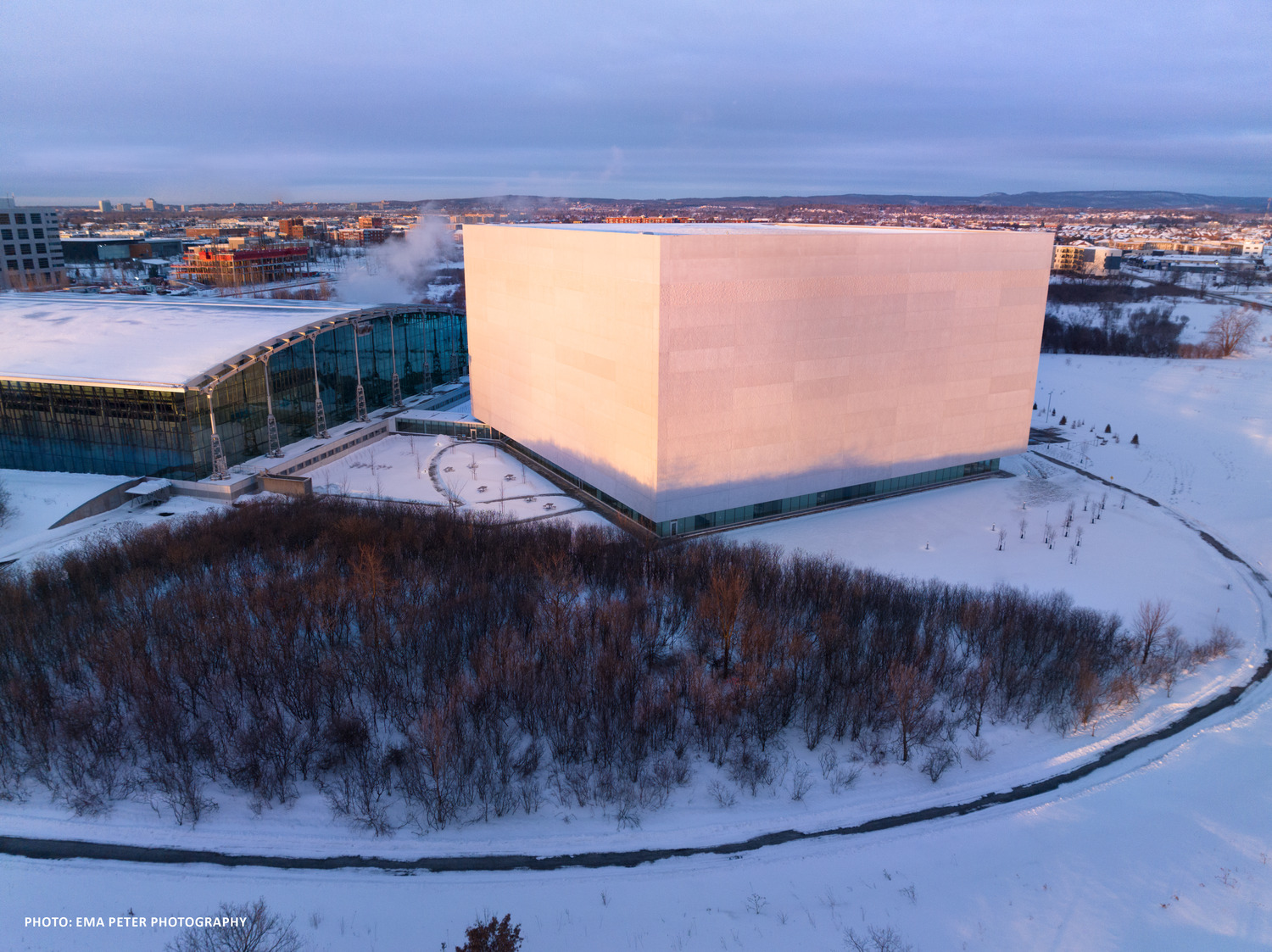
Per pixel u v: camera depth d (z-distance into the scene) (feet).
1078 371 522.47
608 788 140.67
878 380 274.77
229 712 150.71
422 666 168.04
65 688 161.17
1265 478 316.40
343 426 365.20
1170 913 114.42
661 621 189.88
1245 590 225.97
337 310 369.71
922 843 130.62
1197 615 210.38
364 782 135.54
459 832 132.05
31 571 205.77
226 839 128.88
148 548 212.23
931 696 163.12
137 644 166.81
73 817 132.57
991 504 288.30
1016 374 306.76
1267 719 167.43
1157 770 150.30
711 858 127.54
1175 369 526.57
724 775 147.54
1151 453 351.67
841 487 281.33
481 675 160.35
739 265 236.02
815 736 155.33
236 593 192.95
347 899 116.57
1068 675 169.27
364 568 197.16
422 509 258.98
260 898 115.75
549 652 170.30
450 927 111.45
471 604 185.68
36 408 293.02
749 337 244.01
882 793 144.25
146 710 148.56
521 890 119.34
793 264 245.24
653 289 226.58
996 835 132.26
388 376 409.90
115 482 276.00
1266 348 588.91
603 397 264.52
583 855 127.85
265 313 358.23
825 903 116.88
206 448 288.92
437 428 379.14
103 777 139.33
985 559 240.94
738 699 158.51
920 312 276.00
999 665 173.88
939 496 295.28
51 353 295.69
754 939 109.70
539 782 144.05
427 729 144.46
